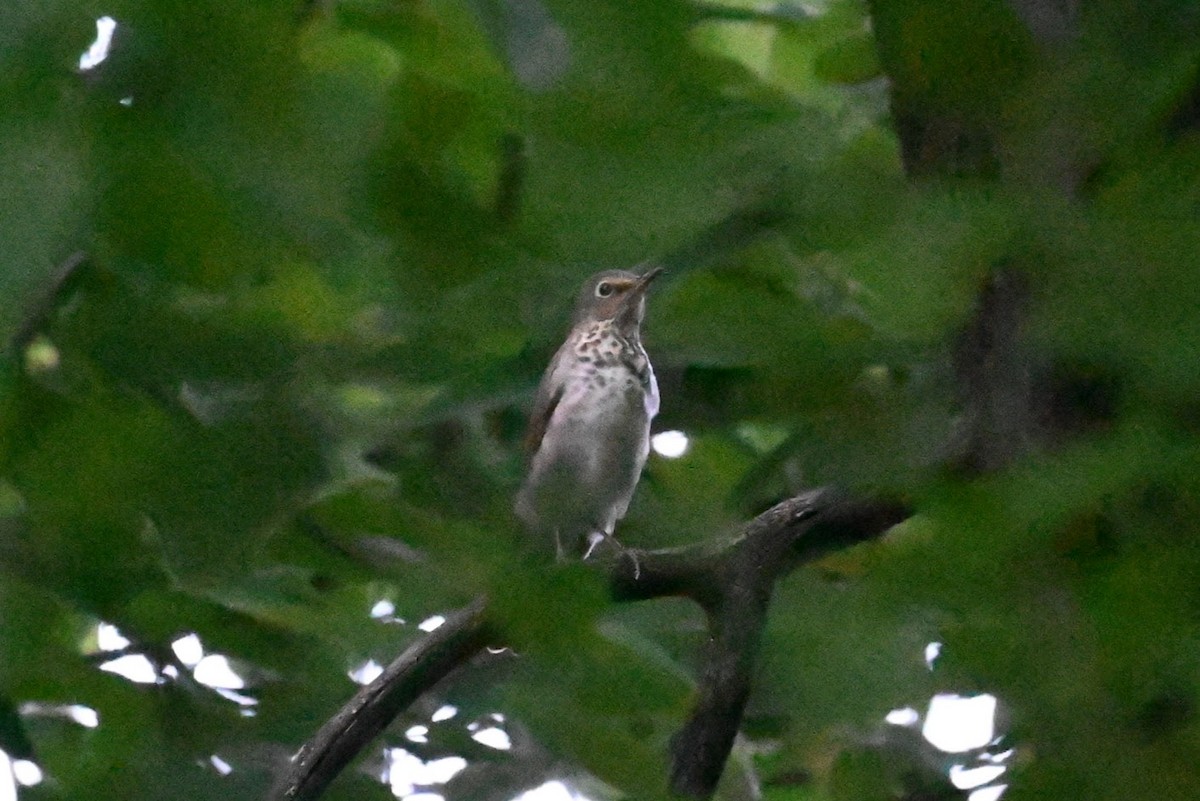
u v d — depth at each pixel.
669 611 8.04
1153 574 3.16
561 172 4.67
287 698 8.01
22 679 7.26
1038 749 3.53
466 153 5.20
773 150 4.80
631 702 6.50
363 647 8.34
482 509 8.02
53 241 4.31
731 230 4.66
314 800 6.71
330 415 6.49
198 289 4.74
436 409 6.17
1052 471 3.18
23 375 5.79
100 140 4.41
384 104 5.12
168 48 4.48
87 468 5.92
